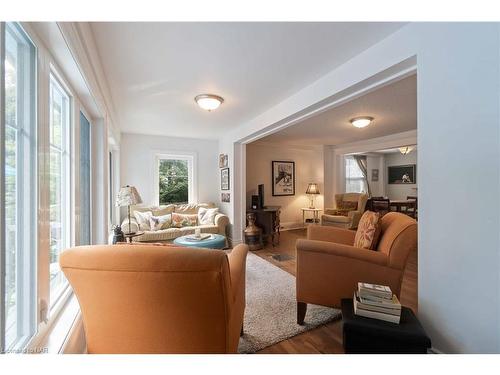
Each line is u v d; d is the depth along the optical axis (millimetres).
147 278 966
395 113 3463
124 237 3365
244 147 4695
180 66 2088
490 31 1175
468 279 1255
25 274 1050
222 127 4293
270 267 3354
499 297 1151
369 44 1780
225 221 4578
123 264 955
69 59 1313
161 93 2682
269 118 3240
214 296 994
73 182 1681
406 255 1729
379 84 1929
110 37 1669
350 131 4645
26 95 1076
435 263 1390
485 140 1189
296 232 5941
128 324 1050
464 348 1267
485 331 1196
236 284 1323
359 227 2256
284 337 1790
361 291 1503
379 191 8469
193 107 3162
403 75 1759
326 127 4324
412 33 1524
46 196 1146
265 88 2559
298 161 6512
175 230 4137
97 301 1038
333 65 2090
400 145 4770
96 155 2340
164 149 4969
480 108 1206
